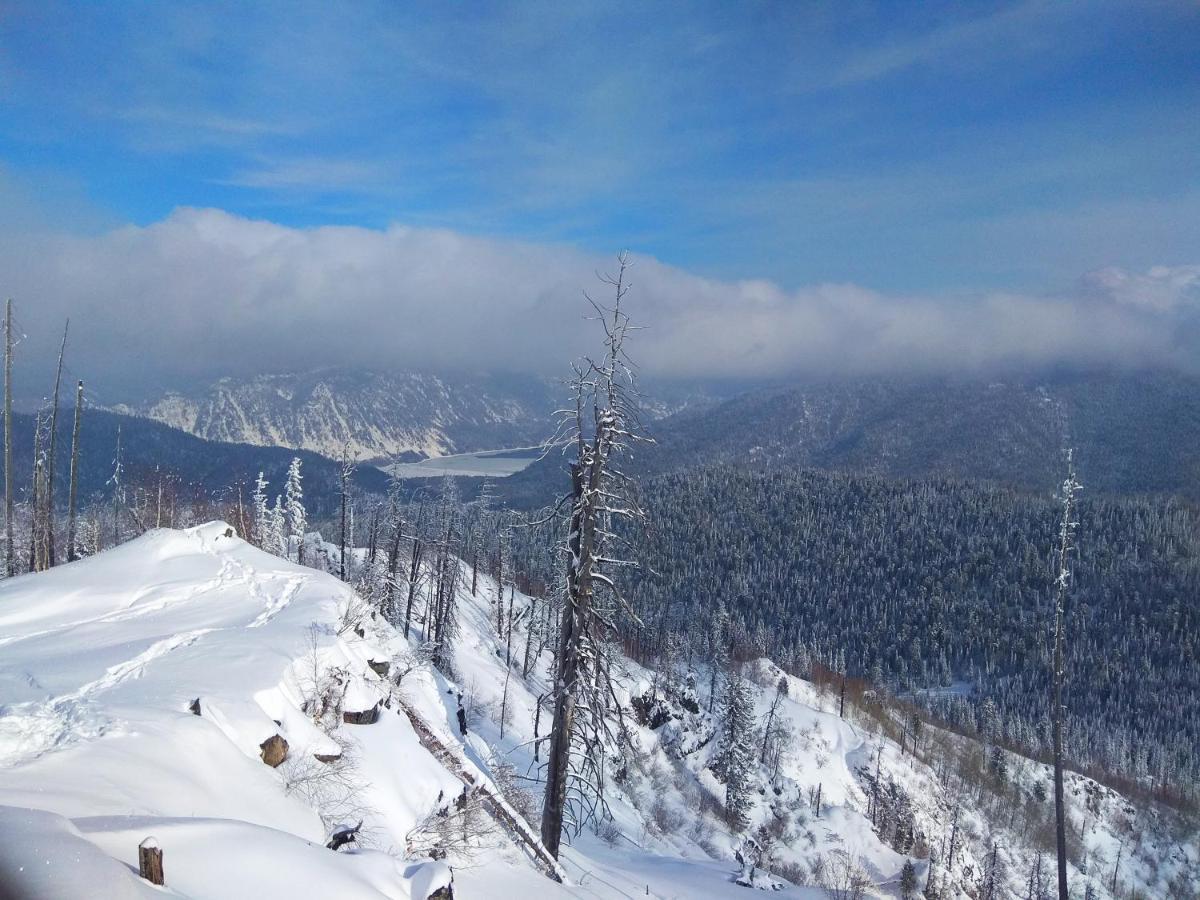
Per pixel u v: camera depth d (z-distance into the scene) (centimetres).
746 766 5709
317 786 1362
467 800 1808
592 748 1959
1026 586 14850
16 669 1440
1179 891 6366
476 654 5175
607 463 1838
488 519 7062
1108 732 10906
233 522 5741
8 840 581
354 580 4547
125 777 968
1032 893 5500
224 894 752
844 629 14212
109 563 2461
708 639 9944
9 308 3123
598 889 1981
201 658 1591
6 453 3225
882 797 6531
